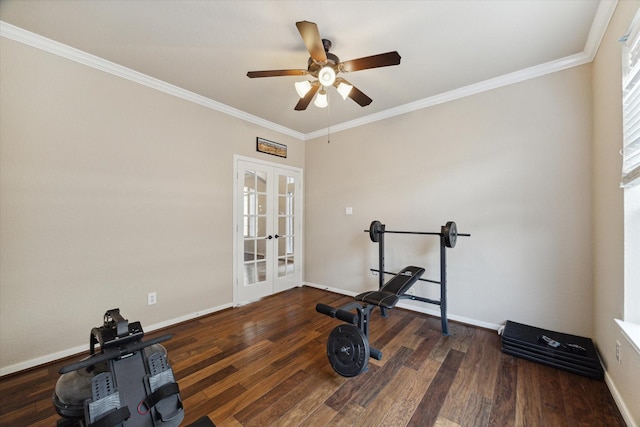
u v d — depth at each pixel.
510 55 2.26
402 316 3.08
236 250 3.45
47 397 1.72
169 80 2.71
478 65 2.41
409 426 1.49
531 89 2.48
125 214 2.52
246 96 3.06
